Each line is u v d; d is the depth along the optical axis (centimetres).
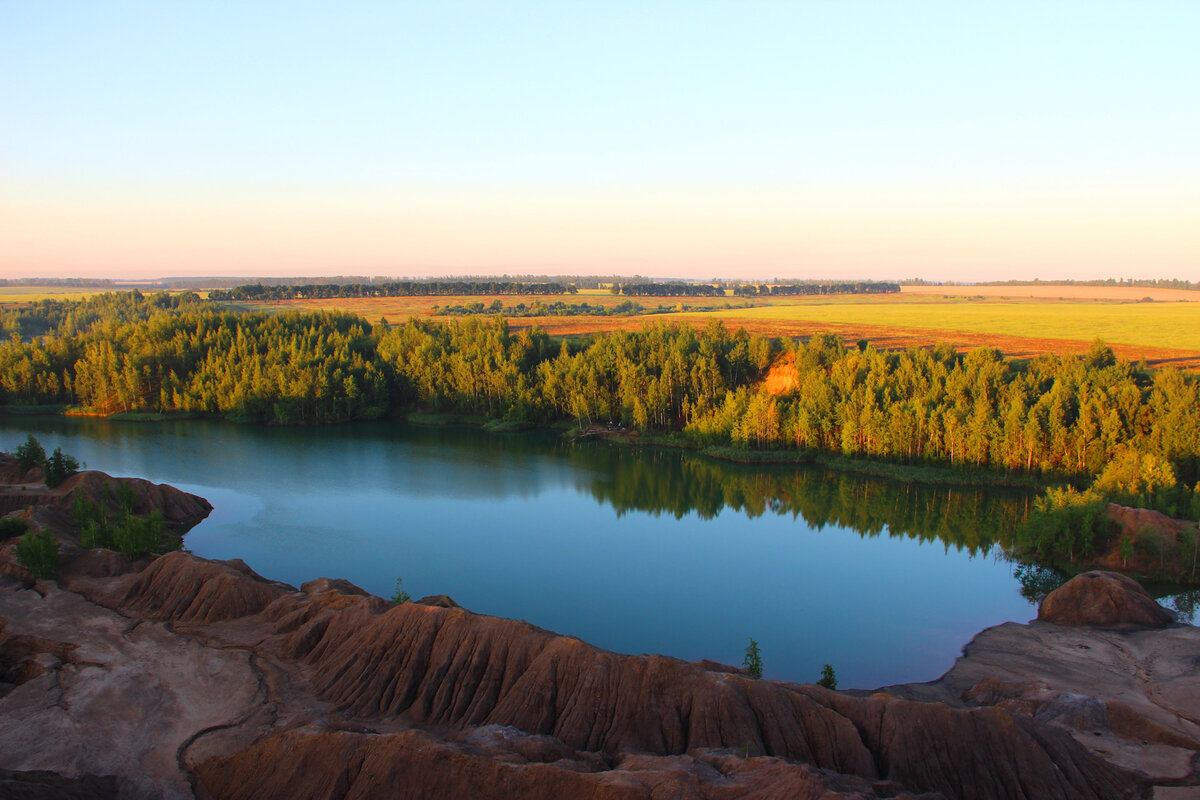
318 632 4272
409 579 5947
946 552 6744
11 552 5381
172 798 3117
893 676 4506
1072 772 3238
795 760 3156
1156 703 4075
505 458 10338
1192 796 3238
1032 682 4191
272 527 7188
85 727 3506
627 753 3225
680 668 3556
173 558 5047
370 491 8531
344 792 3042
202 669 4028
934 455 9506
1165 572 5903
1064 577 6091
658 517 7781
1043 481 8806
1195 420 8206
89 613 4684
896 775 3188
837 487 8981
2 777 3012
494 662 3744
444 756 3017
